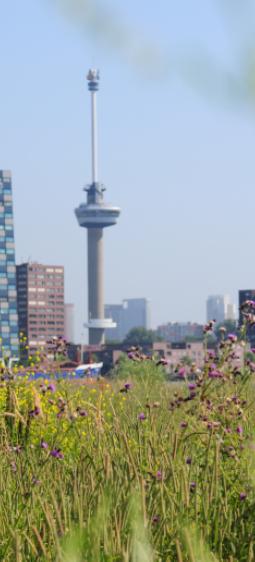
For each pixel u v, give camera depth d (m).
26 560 8.48
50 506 9.59
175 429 11.91
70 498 9.77
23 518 9.78
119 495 9.02
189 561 7.93
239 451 10.38
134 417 13.84
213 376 11.29
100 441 11.97
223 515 9.20
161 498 9.03
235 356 11.59
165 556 8.34
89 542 7.35
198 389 11.46
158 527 8.84
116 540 7.93
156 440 11.52
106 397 16.81
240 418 11.38
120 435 11.79
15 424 13.20
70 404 13.72
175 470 10.20
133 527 7.59
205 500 9.31
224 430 10.86
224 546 8.96
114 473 10.16
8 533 9.20
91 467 10.45
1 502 9.94
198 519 9.16
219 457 9.93
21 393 15.25
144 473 10.38
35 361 16.52
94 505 8.95
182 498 9.32
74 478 9.75
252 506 9.12
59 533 8.62
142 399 15.64
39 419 13.33
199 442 11.24
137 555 6.82
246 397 12.65
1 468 11.15
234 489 9.82
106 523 8.10
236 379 11.88
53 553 8.11
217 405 11.55
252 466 9.71
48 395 15.32
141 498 8.44
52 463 11.62
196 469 10.59
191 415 11.38
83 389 16.88
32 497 9.78
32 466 11.30
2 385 14.98
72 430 13.27
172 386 17.23
